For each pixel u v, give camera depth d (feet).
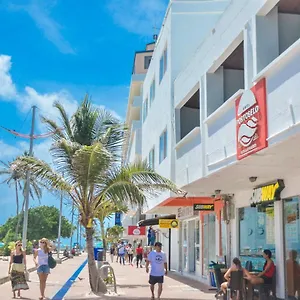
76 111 54.08
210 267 63.05
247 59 38.78
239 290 41.24
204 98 50.08
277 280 46.26
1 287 63.36
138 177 50.08
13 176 186.80
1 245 194.90
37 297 52.60
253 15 38.01
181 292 57.62
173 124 63.62
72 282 74.43
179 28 67.31
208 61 49.42
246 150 36.06
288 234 45.47
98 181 49.26
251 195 53.21
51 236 321.73
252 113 35.29
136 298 50.34
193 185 52.75
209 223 71.36
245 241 55.52
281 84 31.45
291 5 37.29
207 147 46.68
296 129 29.43
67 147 49.73
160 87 74.74
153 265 47.06
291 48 29.68
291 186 44.62
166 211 90.79
